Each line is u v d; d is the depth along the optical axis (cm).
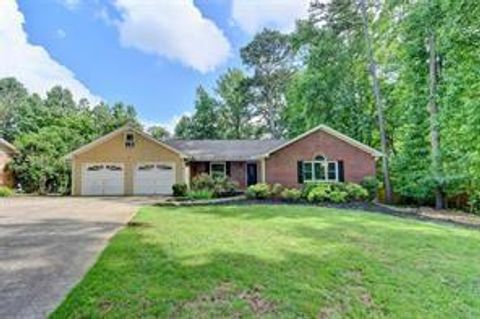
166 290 542
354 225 1084
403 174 2273
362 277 643
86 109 5600
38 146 3031
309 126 2886
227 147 2716
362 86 2777
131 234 909
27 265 666
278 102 4628
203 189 2097
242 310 496
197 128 4878
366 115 2755
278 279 602
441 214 1706
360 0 2464
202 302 514
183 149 2667
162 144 2495
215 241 834
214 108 4947
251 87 4691
